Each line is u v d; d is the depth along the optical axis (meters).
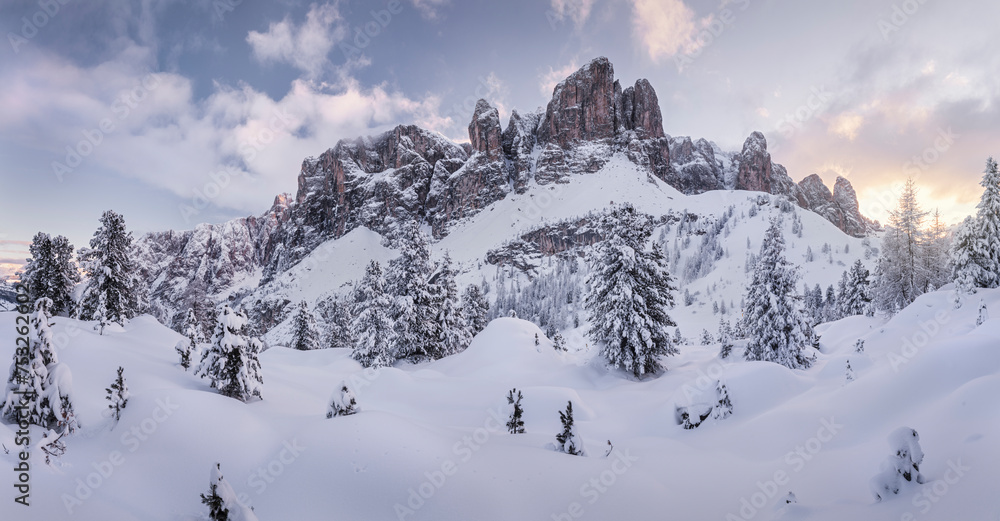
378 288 40.56
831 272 166.62
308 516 9.43
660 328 31.12
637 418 20.70
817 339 38.09
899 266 56.94
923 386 13.08
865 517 8.22
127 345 22.92
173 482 10.55
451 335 44.22
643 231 32.16
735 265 178.75
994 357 12.47
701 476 12.37
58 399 11.75
